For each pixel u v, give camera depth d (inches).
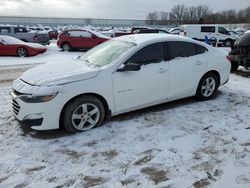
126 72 181.3
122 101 184.5
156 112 206.1
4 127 181.5
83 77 168.6
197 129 177.2
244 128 178.4
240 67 402.3
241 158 143.0
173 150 151.6
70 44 681.6
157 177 128.6
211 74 230.5
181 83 211.5
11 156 146.6
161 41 200.4
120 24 3956.7
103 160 143.0
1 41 575.2
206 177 127.9
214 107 217.2
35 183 125.4
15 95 167.2
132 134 170.6
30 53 570.9
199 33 909.8
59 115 163.8
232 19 3393.2
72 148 154.8
